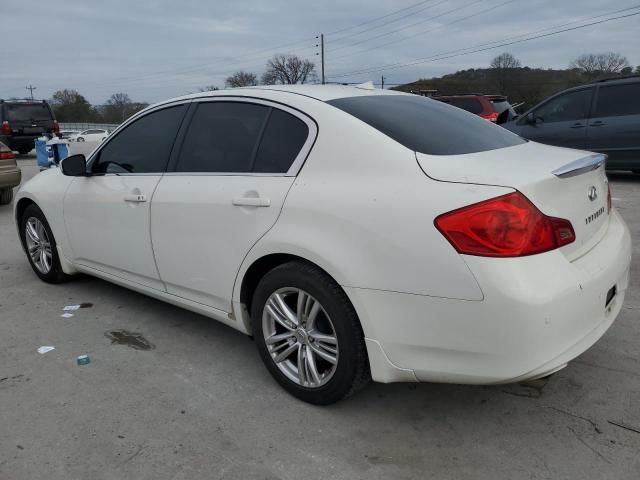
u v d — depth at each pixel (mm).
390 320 2391
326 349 2705
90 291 4637
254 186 2896
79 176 4043
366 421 2699
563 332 2229
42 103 20922
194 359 3395
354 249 2447
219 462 2428
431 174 2371
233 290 3057
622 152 8945
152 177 3527
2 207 9133
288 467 2387
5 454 2504
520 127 10141
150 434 2635
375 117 2771
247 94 3188
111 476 2350
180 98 3582
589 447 2445
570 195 2469
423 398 2881
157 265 3521
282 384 2951
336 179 2602
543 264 2207
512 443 2498
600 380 2973
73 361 3387
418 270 2281
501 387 2955
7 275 5148
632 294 4145
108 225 3842
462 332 2236
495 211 2172
